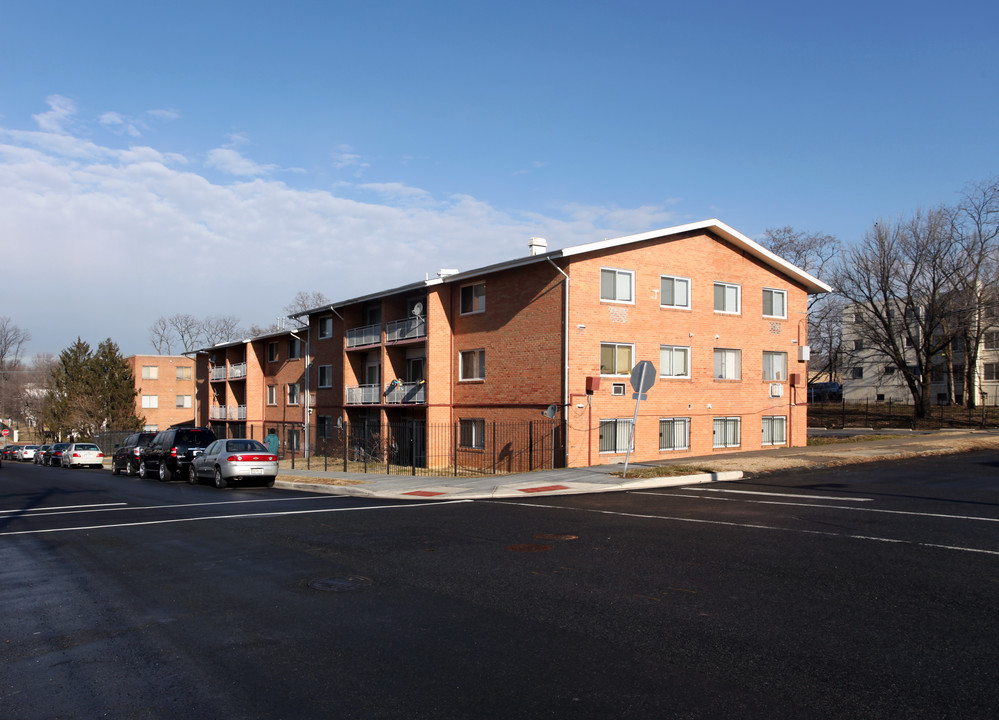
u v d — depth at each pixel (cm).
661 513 1377
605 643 614
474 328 3012
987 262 4631
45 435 8150
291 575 903
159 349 9769
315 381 4275
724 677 531
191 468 2520
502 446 2831
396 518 1410
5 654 618
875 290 5034
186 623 702
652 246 2788
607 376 2639
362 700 501
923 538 1055
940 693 496
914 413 5097
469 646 613
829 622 660
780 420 3194
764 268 3159
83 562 1023
